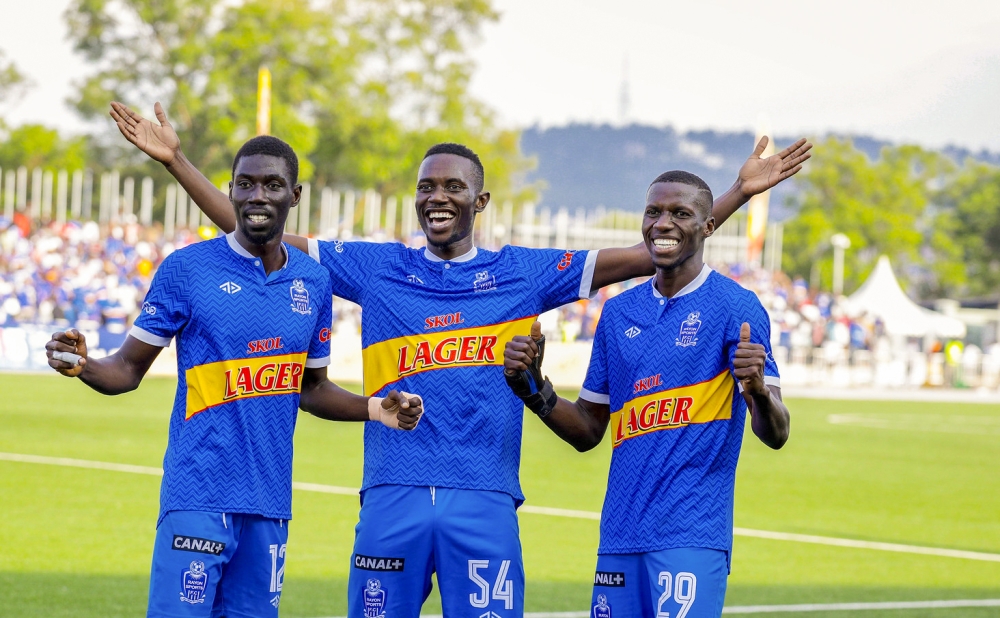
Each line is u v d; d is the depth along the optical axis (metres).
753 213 51.66
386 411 7.27
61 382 33.47
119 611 10.07
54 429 23.30
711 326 7.19
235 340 7.04
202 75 63.22
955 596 12.29
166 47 63.41
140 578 11.37
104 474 17.94
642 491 7.17
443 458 7.35
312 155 65.56
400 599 7.34
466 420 7.40
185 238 43.34
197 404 7.03
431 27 69.31
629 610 7.19
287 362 7.17
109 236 43.38
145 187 46.78
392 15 68.75
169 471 7.02
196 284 7.06
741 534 15.80
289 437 7.24
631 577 7.20
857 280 88.56
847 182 96.06
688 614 6.95
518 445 7.59
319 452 22.45
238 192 6.98
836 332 50.84
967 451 28.72
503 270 7.62
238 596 7.12
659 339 7.27
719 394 7.17
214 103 61.78
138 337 7.07
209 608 6.94
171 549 6.91
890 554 14.72
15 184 64.25
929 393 50.34
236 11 63.22
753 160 8.13
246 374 7.05
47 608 10.06
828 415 37.66
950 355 53.34
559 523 15.80
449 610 7.32
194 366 7.05
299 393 7.29
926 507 19.20
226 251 7.17
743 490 20.20
